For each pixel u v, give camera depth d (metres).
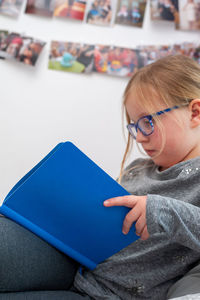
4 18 1.40
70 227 0.70
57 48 1.41
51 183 0.65
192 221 0.61
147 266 0.73
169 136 0.76
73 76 1.42
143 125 0.78
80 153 0.63
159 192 0.79
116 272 0.75
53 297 0.70
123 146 1.44
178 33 1.41
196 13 1.40
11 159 1.45
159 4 1.39
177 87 0.78
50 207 0.68
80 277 0.78
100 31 1.42
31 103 1.43
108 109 1.44
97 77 1.43
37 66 1.42
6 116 1.43
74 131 1.44
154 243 0.74
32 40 1.40
